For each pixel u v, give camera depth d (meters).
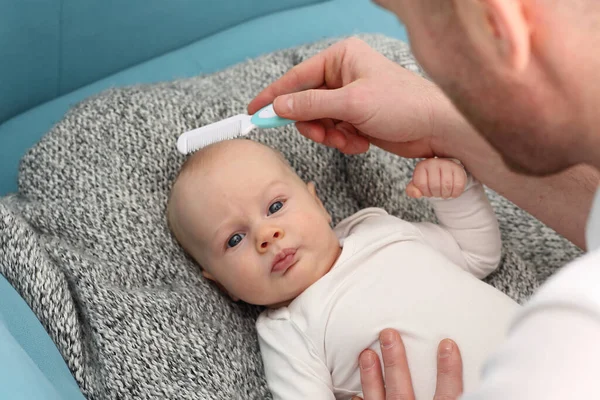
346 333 0.89
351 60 0.97
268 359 0.94
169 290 0.97
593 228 0.41
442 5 0.37
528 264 1.10
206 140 0.96
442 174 0.92
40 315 0.88
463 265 1.01
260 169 0.98
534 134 0.40
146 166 1.06
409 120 0.90
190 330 0.92
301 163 1.15
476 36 0.36
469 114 0.42
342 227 1.07
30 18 1.21
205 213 0.97
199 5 1.41
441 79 0.41
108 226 1.00
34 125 1.27
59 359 0.83
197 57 1.43
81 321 0.93
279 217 0.95
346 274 0.95
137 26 1.35
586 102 0.38
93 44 1.32
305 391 0.88
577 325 0.34
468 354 0.84
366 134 0.98
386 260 0.95
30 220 1.01
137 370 0.87
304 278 0.94
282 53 1.33
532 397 0.34
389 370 0.82
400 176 1.16
